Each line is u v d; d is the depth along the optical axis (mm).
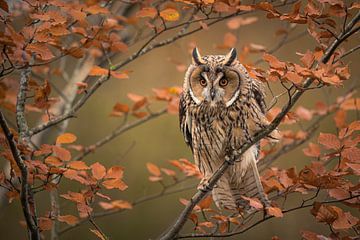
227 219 8406
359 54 17844
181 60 14219
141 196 16906
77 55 8047
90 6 8750
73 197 7820
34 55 9414
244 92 10203
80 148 11383
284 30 11727
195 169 10414
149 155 17375
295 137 11422
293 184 8164
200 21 9461
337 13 7562
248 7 8898
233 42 12094
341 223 7602
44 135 12508
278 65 7078
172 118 17750
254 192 10414
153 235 16688
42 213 15836
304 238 7836
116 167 7918
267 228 16609
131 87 17812
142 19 12859
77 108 9633
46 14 7578
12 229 16141
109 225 16703
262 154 10906
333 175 7543
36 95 8656
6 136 7230
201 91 10406
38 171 8016
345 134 7910
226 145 10484
